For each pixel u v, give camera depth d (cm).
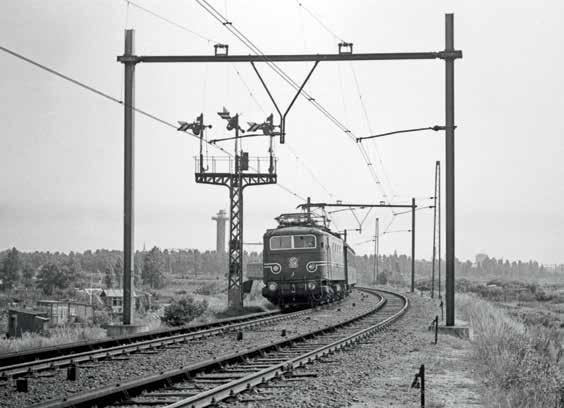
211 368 1315
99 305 8594
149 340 1936
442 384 1234
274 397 1058
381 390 1151
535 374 1373
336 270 3919
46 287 14975
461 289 8838
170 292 11769
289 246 3438
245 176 3662
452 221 2281
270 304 4166
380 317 3017
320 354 1554
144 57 2175
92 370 1354
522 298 7794
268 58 2173
